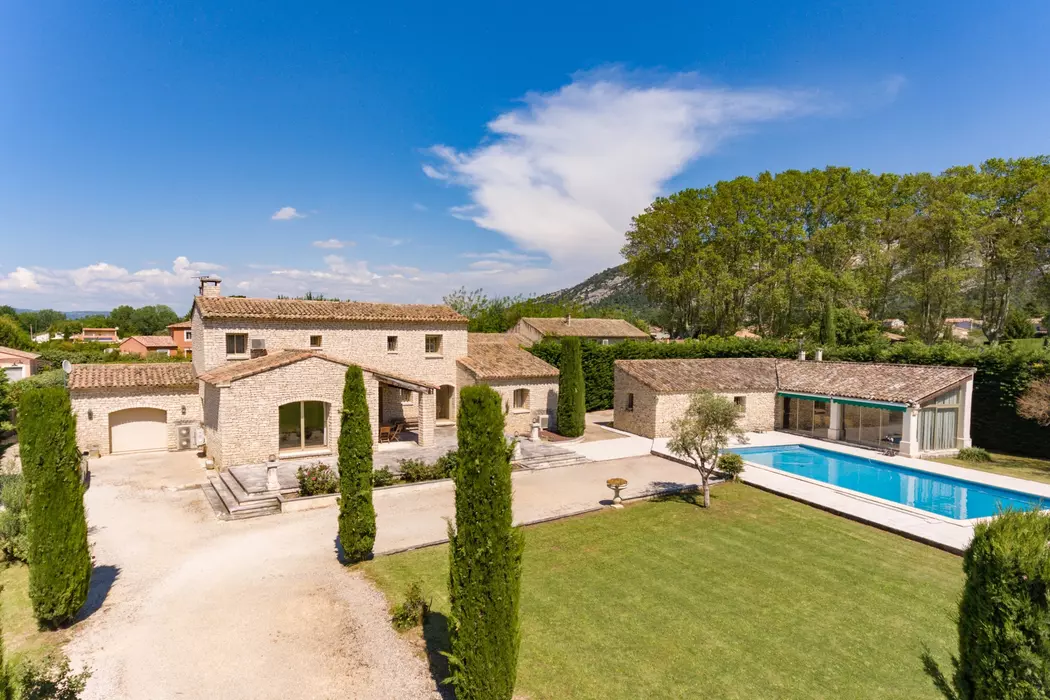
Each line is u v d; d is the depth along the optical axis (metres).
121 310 148.00
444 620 12.29
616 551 16.31
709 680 10.22
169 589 13.59
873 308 58.44
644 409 34.59
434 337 36.28
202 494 21.31
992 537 6.46
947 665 10.70
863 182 56.62
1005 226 46.25
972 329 64.62
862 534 17.86
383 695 9.77
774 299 54.56
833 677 10.33
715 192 63.28
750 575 14.72
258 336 30.22
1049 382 27.39
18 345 62.59
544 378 35.81
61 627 11.88
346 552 15.03
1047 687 5.86
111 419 28.48
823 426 34.38
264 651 11.03
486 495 8.84
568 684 10.06
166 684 9.98
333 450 26.25
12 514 15.43
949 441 30.14
